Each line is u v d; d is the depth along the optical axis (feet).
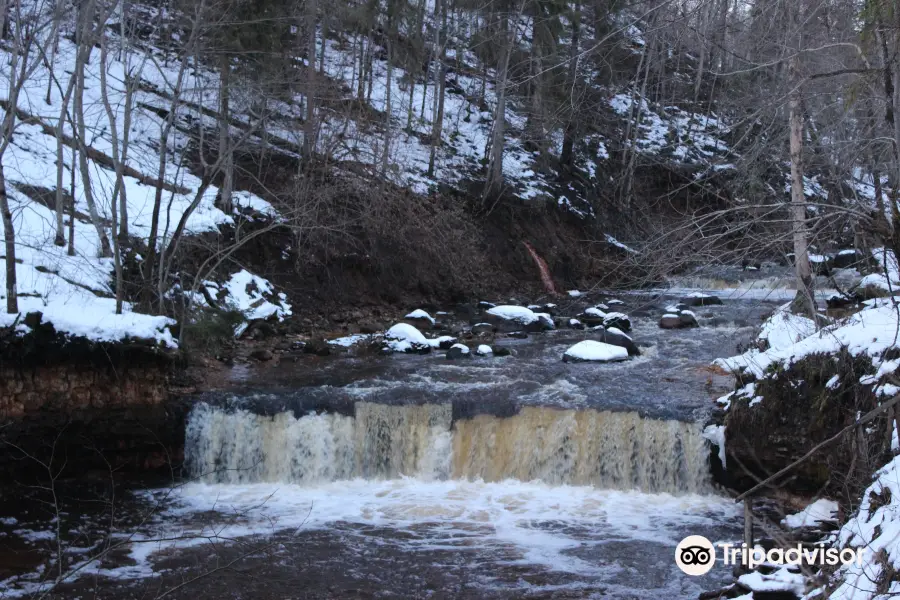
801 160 37.22
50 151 61.31
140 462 41.42
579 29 63.87
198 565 30.99
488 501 38.55
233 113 65.31
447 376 49.49
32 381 38.34
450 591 28.99
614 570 30.58
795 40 33.17
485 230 86.53
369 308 70.23
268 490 40.19
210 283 58.90
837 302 47.88
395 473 42.16
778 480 34.99
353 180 72.43
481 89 100.78
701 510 36.81
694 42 35.73
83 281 47.78
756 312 65.62
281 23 61.72
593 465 40.70
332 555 32.04
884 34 24.71
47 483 39.14
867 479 24.17
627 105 107.76
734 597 23.71
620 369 51.42
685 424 39.19
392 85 100.58
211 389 44.83
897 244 23.44
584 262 91.61
